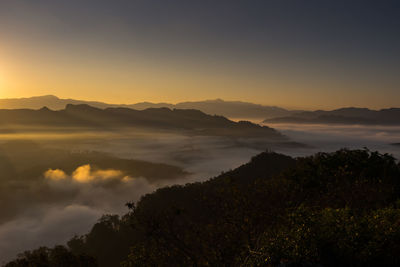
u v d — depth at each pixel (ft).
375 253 27.71
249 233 40.34
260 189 45.44
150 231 40.32
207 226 42.55
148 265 43.24
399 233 28.55
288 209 38.83
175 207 42.37
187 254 39.93
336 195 46.62
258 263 30.35
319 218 33.45
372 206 46.09
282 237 31.50
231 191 44.01
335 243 29.68
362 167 56.39
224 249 39.68
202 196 46.91
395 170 58.90
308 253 28.55
